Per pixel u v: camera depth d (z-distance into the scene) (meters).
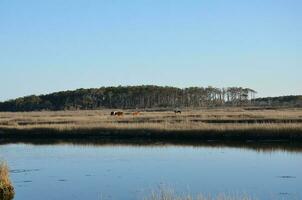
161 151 45.62
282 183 29.14
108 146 50.72
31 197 26.23
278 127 52.06
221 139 53.50
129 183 29.97
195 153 43.59
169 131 56.41
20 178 32.28
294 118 66.81
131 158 41.31
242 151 44.16
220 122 66.56
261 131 52.31
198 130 55.19
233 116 78.00
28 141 57.25
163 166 36.69
